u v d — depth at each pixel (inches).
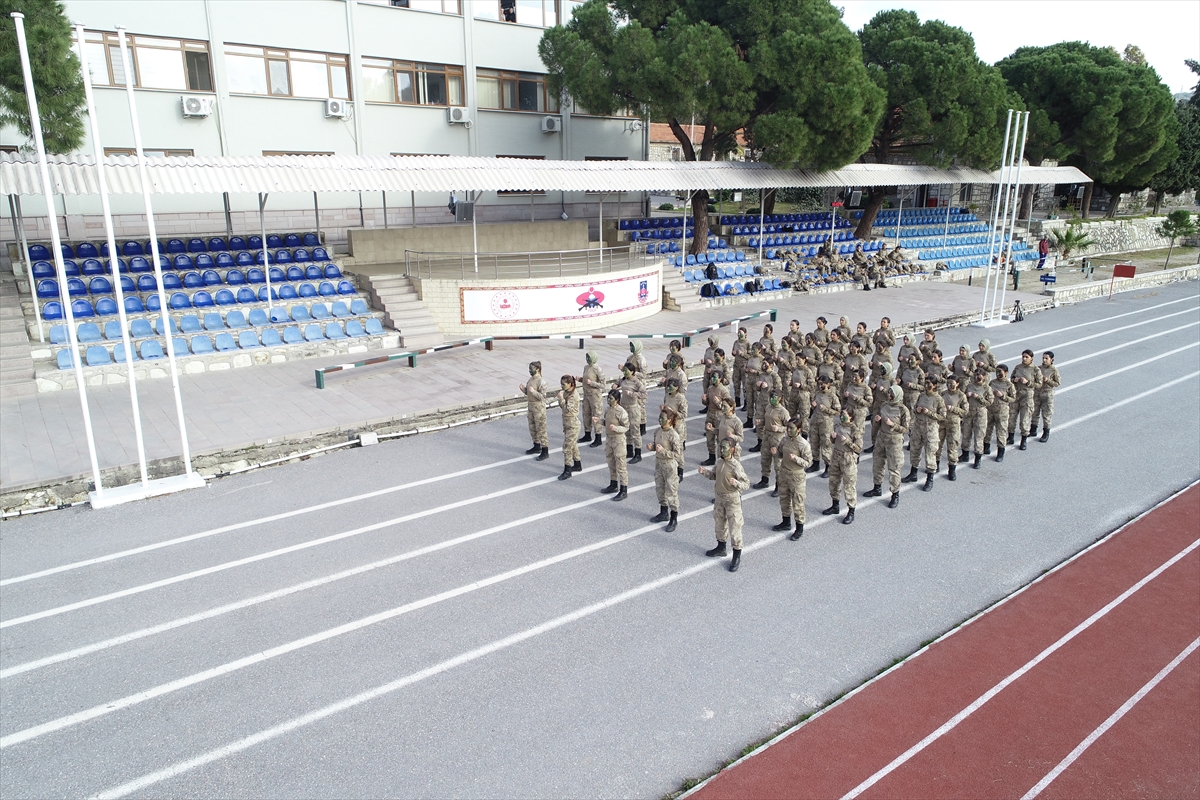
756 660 330.0
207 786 259.9
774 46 1159.0
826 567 414.0
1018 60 1935.3
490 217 1325.0
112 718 293.7
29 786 260.4
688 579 398.3
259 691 308.5
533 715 294.2
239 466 541.0
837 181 1291.8
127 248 877.2
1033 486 534.9
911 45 1411.2
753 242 1433.3
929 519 479.2
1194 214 2164.1
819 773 267.4
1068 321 1132.5
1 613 362.3
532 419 566.9
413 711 296.7
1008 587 397.1
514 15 1312.7
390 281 911.0
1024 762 276.5
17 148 836.0
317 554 420.5
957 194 2226.9
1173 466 573.9
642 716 294.2
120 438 563.8
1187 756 281.6
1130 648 346.9
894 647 341.7
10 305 736.3
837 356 653.9
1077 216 2129.7
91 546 428.5
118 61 987.9
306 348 800.9
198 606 369.1
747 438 633.6
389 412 633.0
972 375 568.1
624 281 995.3
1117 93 1752.0
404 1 1192.8
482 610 366.9
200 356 741.9
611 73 1149.7
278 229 1146.0
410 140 1228.5
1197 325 1107.3
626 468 513.7
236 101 1071.6
